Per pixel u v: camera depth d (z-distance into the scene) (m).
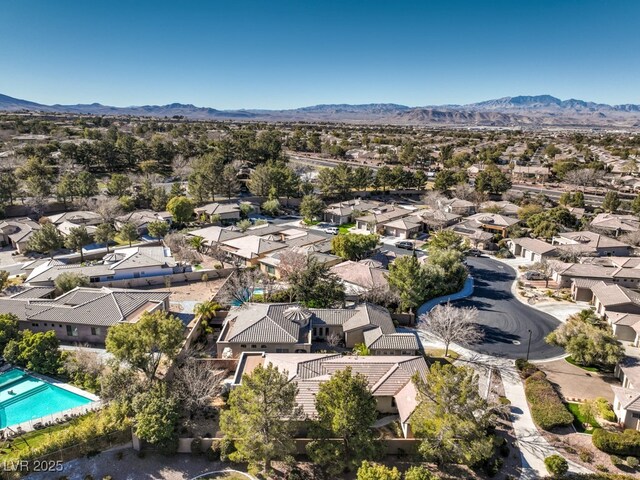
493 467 32.34
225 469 33.22
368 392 33.03
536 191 141.62
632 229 90.44
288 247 79.56
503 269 77.62
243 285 60.22
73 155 134.25
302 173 153.38
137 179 128.12
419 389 33.69
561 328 48.44
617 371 44.75
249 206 112.88
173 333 39.22
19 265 73.56
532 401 39.91
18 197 108.50
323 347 50.53
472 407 32.00
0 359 44.12
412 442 34.56
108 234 82.75
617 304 55.75
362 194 135.50
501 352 50.03
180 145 156.25
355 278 63.16
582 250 78.75
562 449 34.97
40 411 38.09
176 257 77.25
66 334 50.25
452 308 52.66
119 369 39.94
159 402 34.56
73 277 60.09
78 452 33.78
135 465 33.19
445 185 135.88
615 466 33.41
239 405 32.81
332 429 31.56
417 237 97.19
